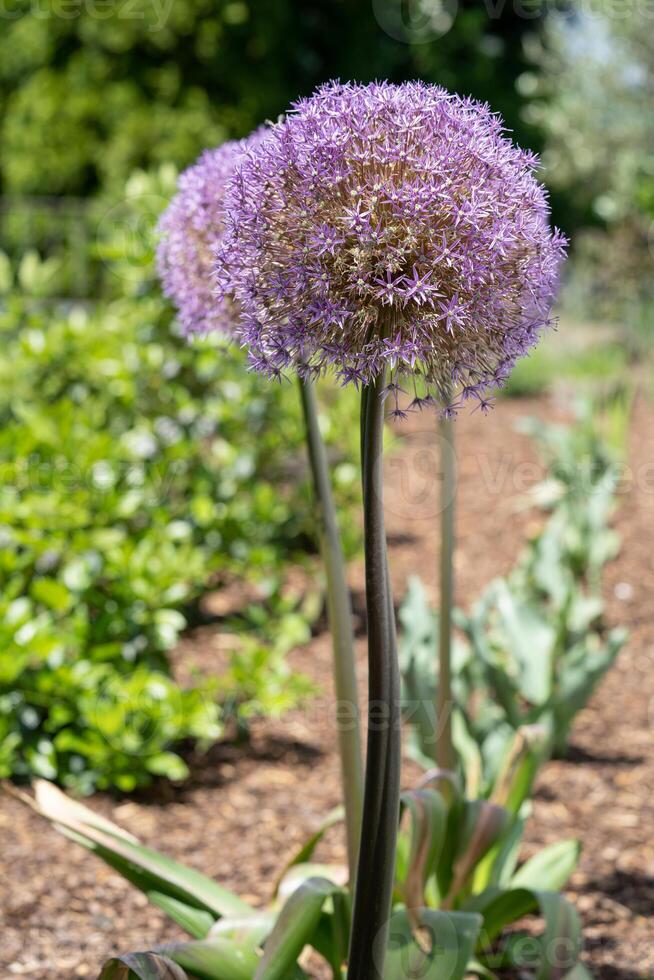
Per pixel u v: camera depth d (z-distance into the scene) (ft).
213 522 13.38
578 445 19.52
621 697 12.74
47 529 11.01
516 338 4.31
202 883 6.47
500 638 12.19
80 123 37.91
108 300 18.88
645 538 18.39
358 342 4.15
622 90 40.73
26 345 13.71
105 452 11.64
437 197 4.01
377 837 4.61
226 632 14.19
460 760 8.95
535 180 4.37
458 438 25.81
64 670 9.86
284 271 4.13
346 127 4.13
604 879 8.78
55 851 9.00
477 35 44.91
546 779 10.70
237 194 4.27
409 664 8.75
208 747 11.23
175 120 37.45
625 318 33.81
